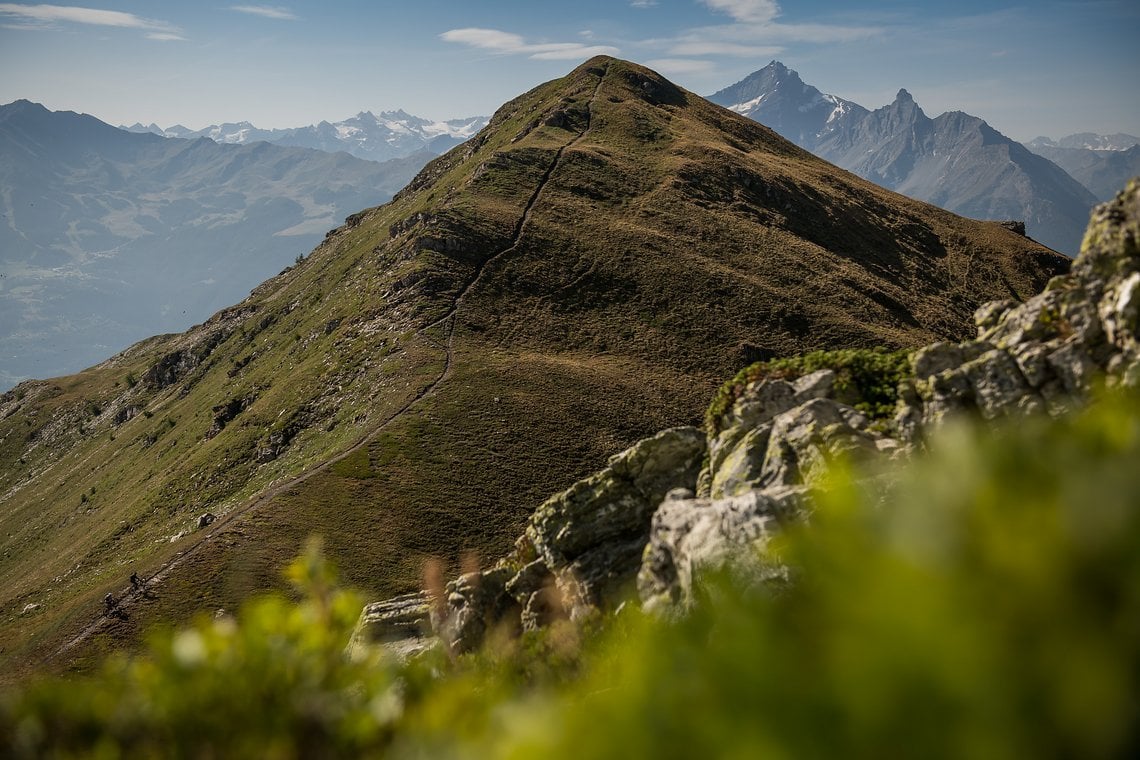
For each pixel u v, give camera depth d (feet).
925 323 515.50
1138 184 50.26
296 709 14.11
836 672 4.57
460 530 302.66
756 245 546.26
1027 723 4.04
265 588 268.00
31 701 14.39
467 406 370.12
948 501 4.83
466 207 536.01
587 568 73.72
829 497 5.77
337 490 314.14
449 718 12.16
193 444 503.61
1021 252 650.02
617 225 539.29
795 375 65.41
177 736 14.17
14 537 615.57
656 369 425.69
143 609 261.03
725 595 6.11
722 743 4.98
